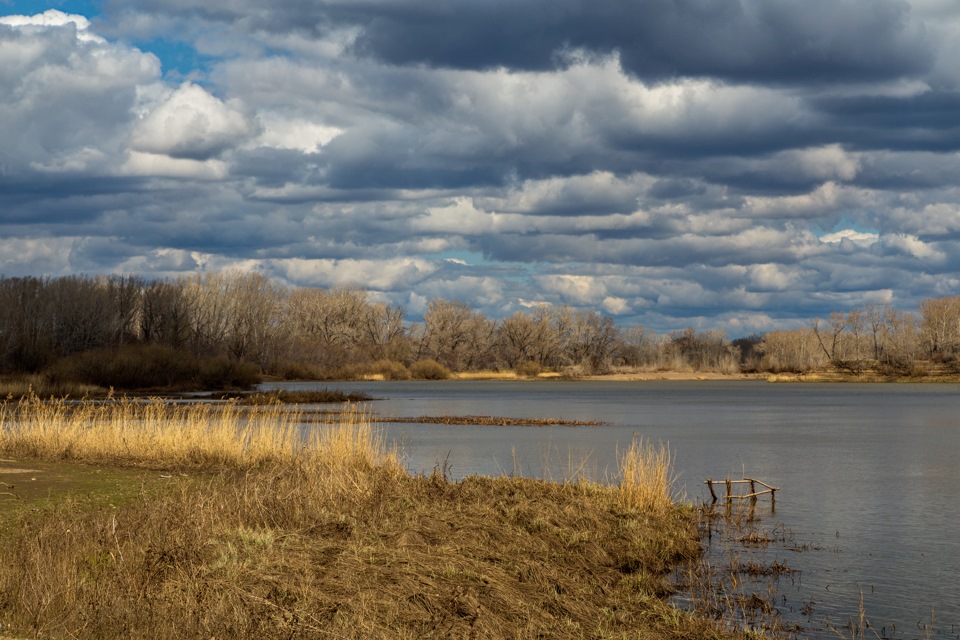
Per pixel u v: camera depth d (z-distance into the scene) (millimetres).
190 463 25625
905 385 135125
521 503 18609
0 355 80375
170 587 10609
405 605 10969
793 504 24297
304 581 11242
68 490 19844
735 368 184250
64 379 75000
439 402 78938
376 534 14562
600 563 15852
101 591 10367
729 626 13031
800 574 16328
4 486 20234
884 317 176000
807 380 149375
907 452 38406
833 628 13250
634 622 12352
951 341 161500
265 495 16750
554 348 169750
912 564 17172
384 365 138250
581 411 67375
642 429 49688
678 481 28688
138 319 115938
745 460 35125
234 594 10578
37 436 27469
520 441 41000
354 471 20578
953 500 25047
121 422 29859
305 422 47688
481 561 13766
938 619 13766
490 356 168625
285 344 132375
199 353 108688
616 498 20844
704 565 16781
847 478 29844
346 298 165500
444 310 162500
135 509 16156
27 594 10320
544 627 11219
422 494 19500
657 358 196000
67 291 98562
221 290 129500
